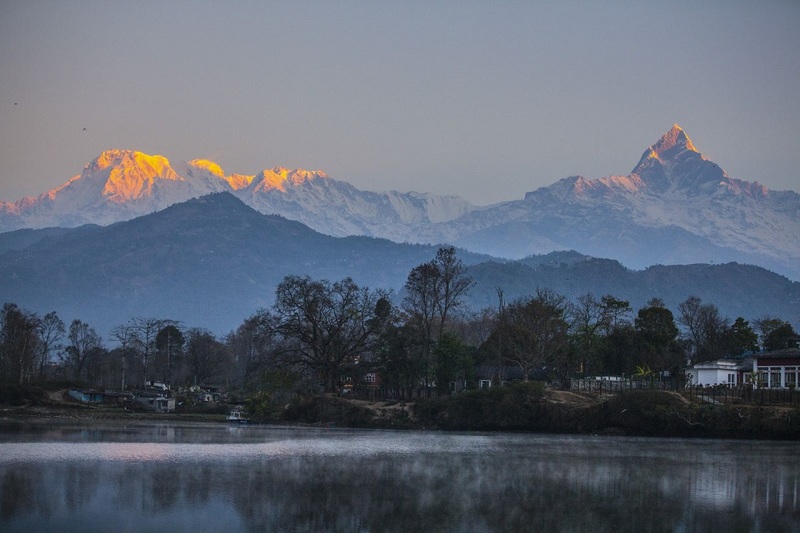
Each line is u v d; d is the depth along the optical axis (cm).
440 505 11625
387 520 10819
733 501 12025
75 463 14138
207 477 13112
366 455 15875
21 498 11394
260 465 14388
